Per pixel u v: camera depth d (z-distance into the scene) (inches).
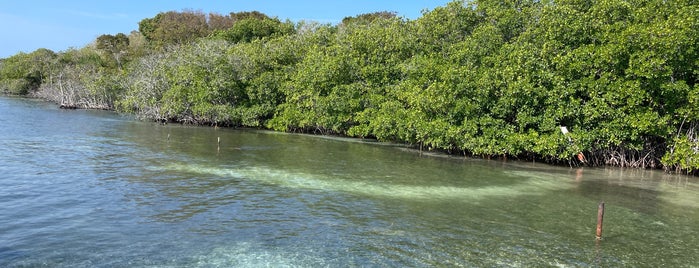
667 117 1146.7
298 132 2085.4
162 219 636.1
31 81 4094.5
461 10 1706.4
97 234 568.4
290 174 986.1
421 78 1534.2
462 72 1353.3
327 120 1879.9
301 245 555.5
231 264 494.0
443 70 1482.5
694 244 608.7
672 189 973.8
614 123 1187.9
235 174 963.3
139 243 544.4
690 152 1117.7
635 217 732.7
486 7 1680.6
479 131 1359.5
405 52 1802.4
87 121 2118.6
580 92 1259.2
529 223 678.5
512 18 1519.4
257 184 871.7
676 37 1056.2
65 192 757.9
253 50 2282.2
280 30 3415.4
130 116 2544.3
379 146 1615.4
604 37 1211.9
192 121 2249.0
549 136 1238.3
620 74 1206.3
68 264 478.3
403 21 1905.8
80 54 3988.7
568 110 1215.6
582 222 695.7
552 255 550.3
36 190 763.4
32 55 4111.7
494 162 1294.3
